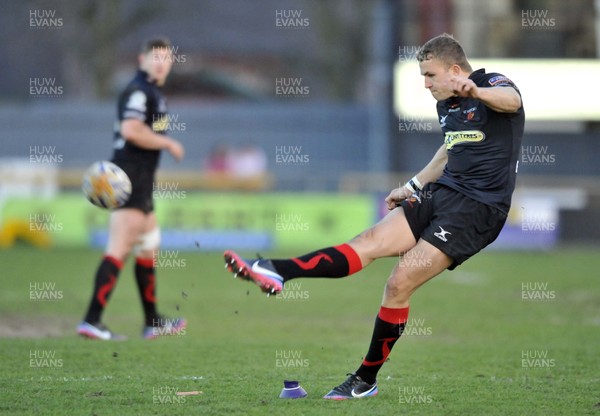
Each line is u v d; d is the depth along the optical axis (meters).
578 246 77.62
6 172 74.56
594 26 78.88
